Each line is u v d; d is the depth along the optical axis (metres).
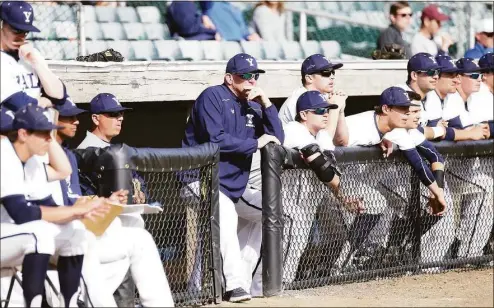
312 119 24.19
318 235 24.23
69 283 18.27
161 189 21.69
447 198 27.33
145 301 19.52
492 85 31.02
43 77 20.66
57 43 31.11
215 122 23.25
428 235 26.91
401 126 25.66
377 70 36.09
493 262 28.69
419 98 25.98
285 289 23.67
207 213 22.28
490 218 28.69
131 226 19.86
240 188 23.33
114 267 19.34
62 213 17.97
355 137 25.81
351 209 24.89
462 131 27.73
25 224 17.83
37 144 18.02
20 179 17.97
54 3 30.97
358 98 37.53
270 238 22.98
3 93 20.20
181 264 21.95
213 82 31.91
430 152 26.14
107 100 22.42
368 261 25.47
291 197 23.62
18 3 20.58
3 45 20.61
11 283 18.45
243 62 23.61
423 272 26.80
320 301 21.98
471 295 23.05
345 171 24.62
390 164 25.77
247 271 24.22
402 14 37.84
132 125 33.81
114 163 20.05
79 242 18.31
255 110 24.36
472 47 40.81
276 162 22.91
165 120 34.41
